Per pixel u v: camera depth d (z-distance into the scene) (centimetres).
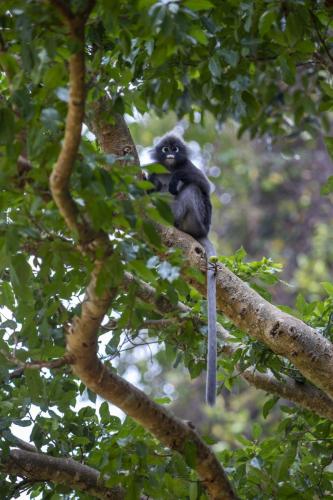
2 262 795
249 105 1184
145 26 713
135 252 718
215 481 884
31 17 686
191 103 1370
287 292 2619
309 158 2862
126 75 932
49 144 673
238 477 960
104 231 704
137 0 711
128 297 795
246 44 1024
